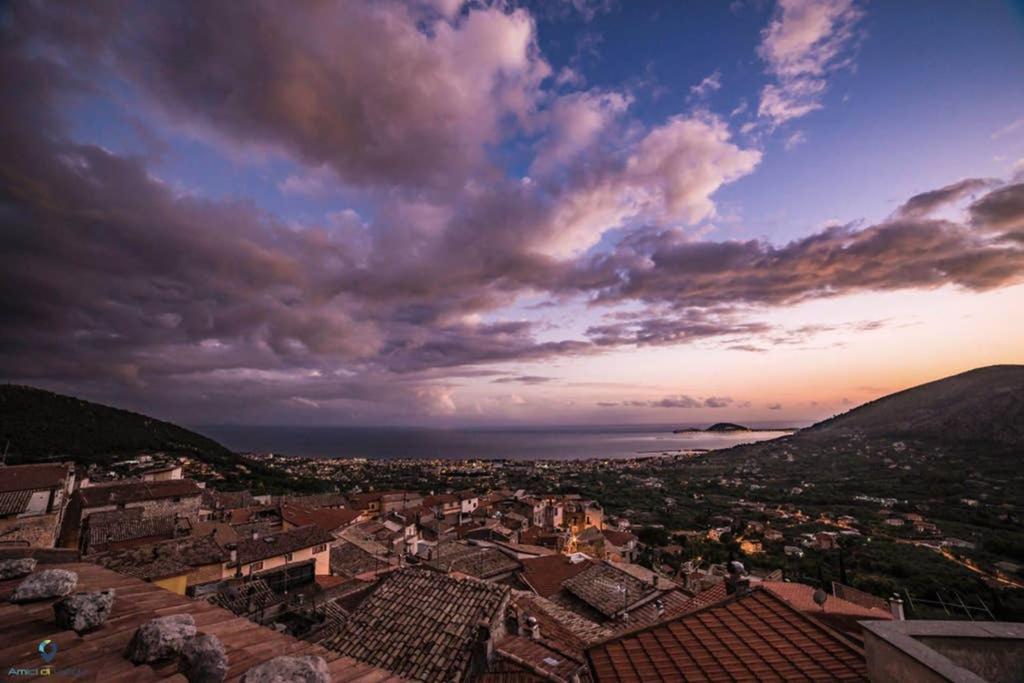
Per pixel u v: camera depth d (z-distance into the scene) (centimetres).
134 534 3631
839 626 1046
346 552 3981
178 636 405
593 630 1753
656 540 7444
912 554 5800
